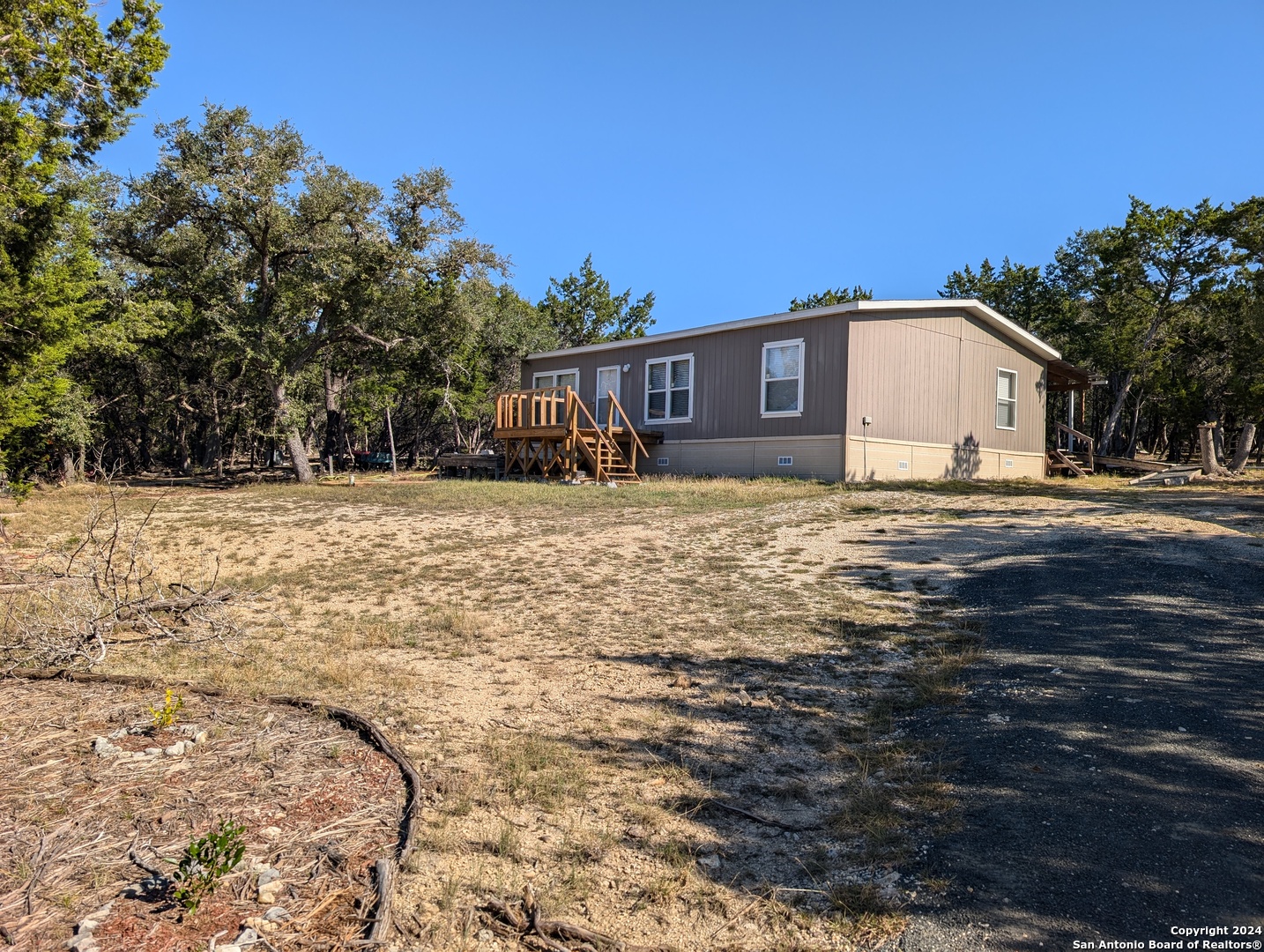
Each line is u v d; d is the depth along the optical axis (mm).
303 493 17656
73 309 12555
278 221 21188
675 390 19594
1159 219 29297
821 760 4305
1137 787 3646
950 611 7109
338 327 22922
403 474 27859
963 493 14727
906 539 10273
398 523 12680
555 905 2938
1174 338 30797
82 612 6812
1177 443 39344
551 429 19047
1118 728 4312
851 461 16094
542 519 12852
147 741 4320
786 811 3750
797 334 17047
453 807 3643
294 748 4262
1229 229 27969
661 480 17859
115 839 3262
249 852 3180
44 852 3146
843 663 5918
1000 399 19547
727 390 18375
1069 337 36062
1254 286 27297
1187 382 29172
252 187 20594
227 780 3848
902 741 4461
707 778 4078
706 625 6992
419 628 7086
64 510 14867
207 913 2771
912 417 17250
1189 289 29750
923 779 3971
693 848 3406
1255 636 5746
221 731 4504
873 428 16484
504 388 33469
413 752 4301
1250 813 3346
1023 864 3123
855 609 7312
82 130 12773
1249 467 24469
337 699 5168
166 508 14914
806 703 5145
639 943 2760
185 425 34312
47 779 3830
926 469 17547
